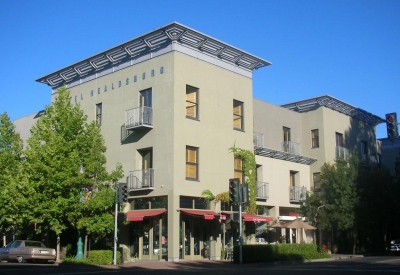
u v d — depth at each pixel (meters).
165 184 27.55
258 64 33.56
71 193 25.67
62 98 27.78
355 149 39.44
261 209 34.53
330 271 17.55
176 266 22.58
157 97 28.86
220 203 29.98
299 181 38.31
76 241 30.69
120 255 25.27
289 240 36.19
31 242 26.78
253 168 32.19
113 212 27.77
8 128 33.78
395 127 17.92
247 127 32.66
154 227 28.30
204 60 30.30
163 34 28.70
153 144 28.61
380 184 36.44
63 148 25.88
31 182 25.45
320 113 40.03
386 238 43.88
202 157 29.19
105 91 32.19
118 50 30.98
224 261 26.66
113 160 30.73
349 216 34.19
